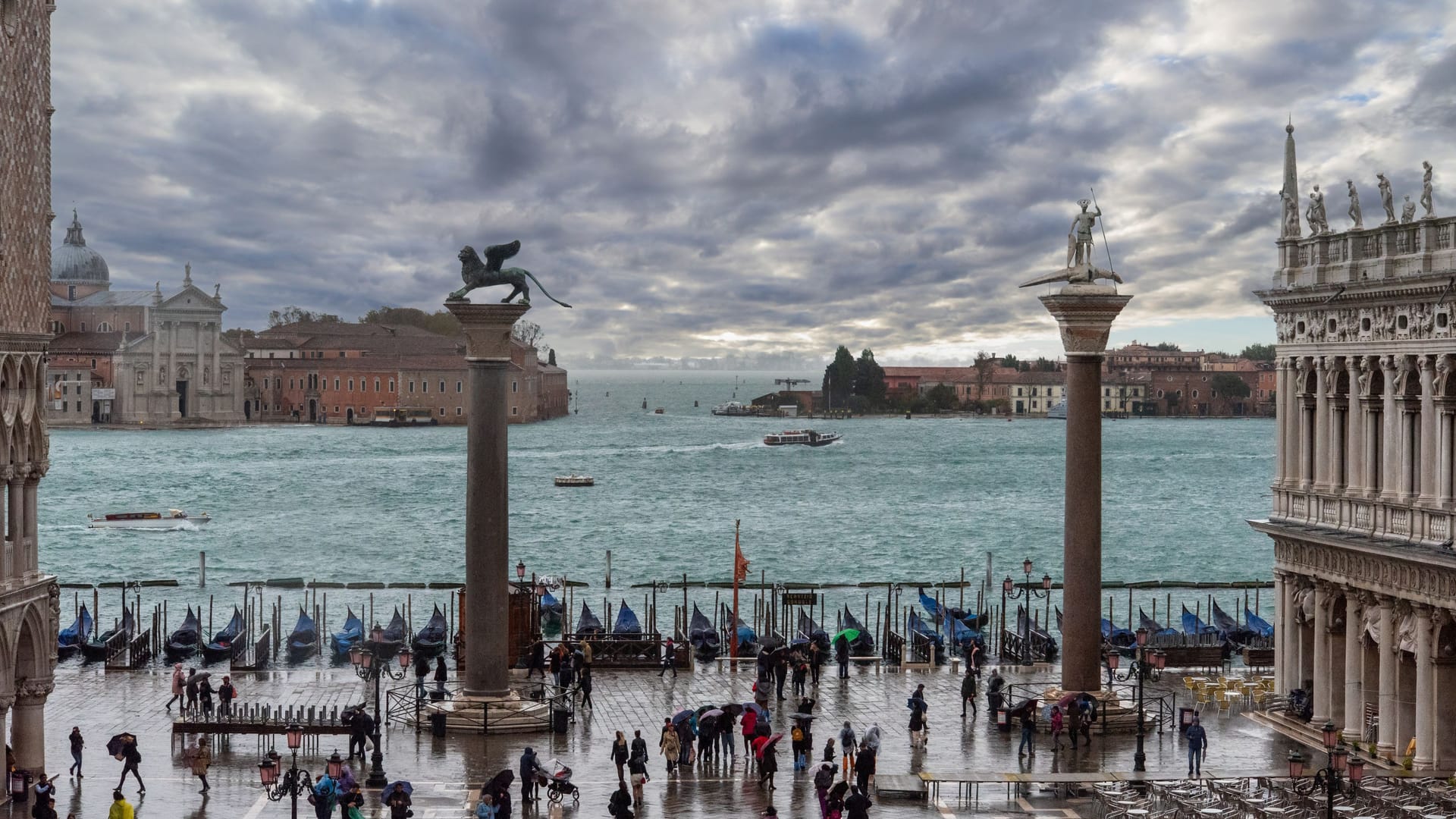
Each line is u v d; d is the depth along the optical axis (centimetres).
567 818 4747
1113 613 11469
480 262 5909
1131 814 4466
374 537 17662
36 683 5053
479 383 5884
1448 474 5025
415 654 7831
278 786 4928
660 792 5094
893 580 14100
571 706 6300
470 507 5947
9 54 4775
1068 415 6000
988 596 12406
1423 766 5081
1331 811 4219
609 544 17138
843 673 7188
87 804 4872
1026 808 4875
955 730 6056
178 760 5509
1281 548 6122
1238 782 4828
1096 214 6006
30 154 4941
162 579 13725
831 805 4484
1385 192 5384
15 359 4809
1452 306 4947
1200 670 7438
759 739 5259
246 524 19012
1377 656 5547
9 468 4803
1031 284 6097
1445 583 4950
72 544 16812
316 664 8725
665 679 7156
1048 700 6091
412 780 5184
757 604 11019
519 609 7162
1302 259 6009
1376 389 5494
